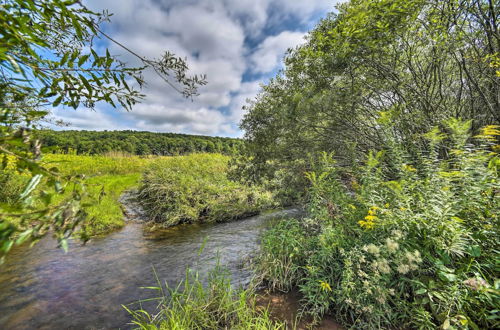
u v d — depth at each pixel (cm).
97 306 294
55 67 93
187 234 613
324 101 427
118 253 468
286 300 293
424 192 257
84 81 96
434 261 220
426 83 424
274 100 559
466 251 216
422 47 412
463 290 200
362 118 524
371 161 309
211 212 764
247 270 380
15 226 50
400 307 226
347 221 316
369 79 471
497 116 348
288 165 568
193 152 1630
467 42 352
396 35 366
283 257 350
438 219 228
